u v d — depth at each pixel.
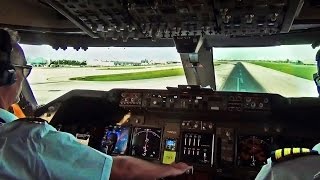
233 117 1.15
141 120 1.21
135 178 0.35
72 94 1.22
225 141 1.12
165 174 0.38
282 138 1.09
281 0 0.56
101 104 1.22
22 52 0.42
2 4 0.96
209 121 1.17
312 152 0.39
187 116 1.19
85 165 0.33
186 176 1.12
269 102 1.10
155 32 0.78
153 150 1.17
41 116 1.23
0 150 0.32
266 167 0.41
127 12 0.67
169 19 0.69
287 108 1.08
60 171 0.32
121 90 1.22
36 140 0.33
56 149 0.33
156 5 0.61
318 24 0.97
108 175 0.33
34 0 0.95
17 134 0.33
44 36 1.22
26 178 0.31
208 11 0.63
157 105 1.18
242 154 1.10
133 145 1.19
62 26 1.09
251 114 1.12
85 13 0.68
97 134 1.22
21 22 1.07
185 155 1.14
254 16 0.64
